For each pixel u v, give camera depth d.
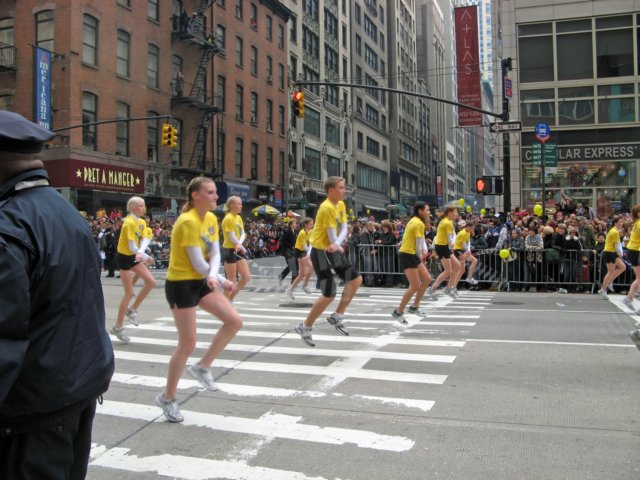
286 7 45.66
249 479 3.68
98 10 27.61
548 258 14.95
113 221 23.81
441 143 105.31
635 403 5.16
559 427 4.57
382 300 13.30
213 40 35.62
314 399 5.40
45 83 25.42
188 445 4.28
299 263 13.48
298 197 47.75
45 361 1.91
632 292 11.04
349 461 3.95
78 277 2.03
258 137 42.12
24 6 26.95
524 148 27.09
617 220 14.87
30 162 2.06
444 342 8.02
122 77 29.17
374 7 68.94
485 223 19.33
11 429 1.90
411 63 85.31
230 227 10.91
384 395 5.50
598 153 26.11
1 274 1.74
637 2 25.30
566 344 7.79
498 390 5.61
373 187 66.94
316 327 9.38
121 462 3.97
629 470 3.75
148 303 12.73
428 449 4.14
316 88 52.16
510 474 3.70
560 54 26.56
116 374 6.43
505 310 11.33
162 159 32.22
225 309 5.02
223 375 6.29
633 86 25.61
